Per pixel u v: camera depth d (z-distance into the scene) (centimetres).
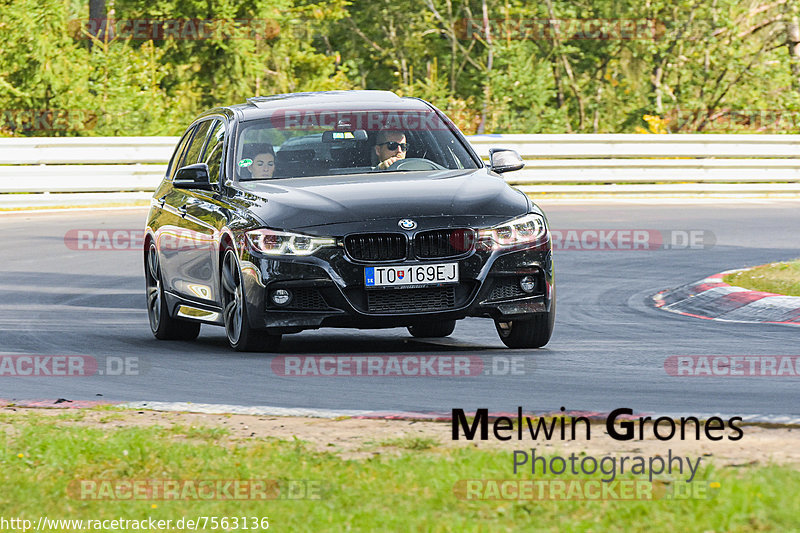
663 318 3559
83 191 7494
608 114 13100
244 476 1689
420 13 13638
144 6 11100
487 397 2331
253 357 2861
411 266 2722
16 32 9938
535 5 12775
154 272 3503
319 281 2717
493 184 2956
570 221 6419
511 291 2822
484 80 12050
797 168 8319
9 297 4266
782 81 12194
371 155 3139
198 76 11438
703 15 12288
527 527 1396
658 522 1390
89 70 10238
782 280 3806
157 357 2959
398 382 2514
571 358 2811
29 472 1758
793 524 1358
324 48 14212
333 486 1600
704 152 8250
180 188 3109
